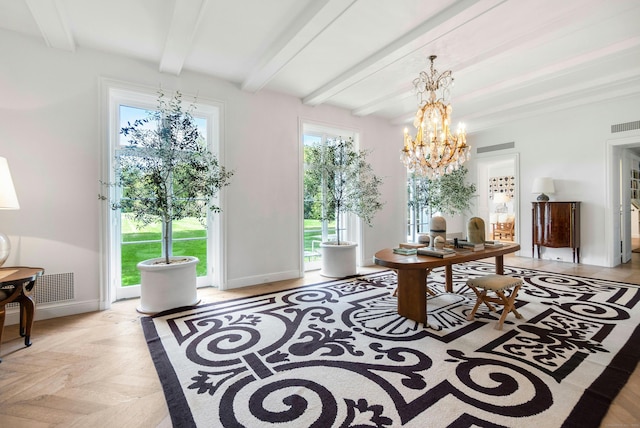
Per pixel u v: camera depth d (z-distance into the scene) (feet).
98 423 5.11
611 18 8.75
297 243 15.35
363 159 17.40
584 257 17.67
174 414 5.24
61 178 10.04
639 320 9.11
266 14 8.75
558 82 13.60
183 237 13.37
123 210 10.42
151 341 8.09
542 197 18.69
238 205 13.52
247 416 5.19
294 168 15.23
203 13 8.64
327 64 11.77
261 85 12.97
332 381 6.19
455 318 9.52
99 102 10.60
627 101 15.87
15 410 5.41
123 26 9.28
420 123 11.55
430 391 5.80
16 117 9.42
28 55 9.59
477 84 13.91
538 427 4.81
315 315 9.96
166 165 10.49
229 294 12.41
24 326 8.50
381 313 10.09
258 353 7.42
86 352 7.56
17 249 9.45
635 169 21.75
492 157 22.04
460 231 24.29
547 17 8.69
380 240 18.75
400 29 9.41
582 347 7.46
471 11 8.08
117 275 11.85
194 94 12.44
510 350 7.37
